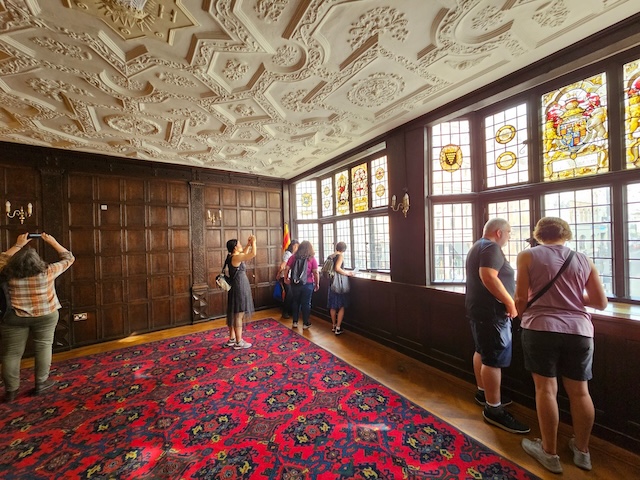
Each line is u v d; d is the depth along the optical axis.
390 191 3.20
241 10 1.43
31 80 1.99
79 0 1.31
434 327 2.76
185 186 4.50
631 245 1.84
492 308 1.81
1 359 2.31
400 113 2.76
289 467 1.53
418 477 1.44
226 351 3.23
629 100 1.81
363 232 4.23
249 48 1.71
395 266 3.19
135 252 4.05
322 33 1.63
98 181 3.81
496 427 1.83
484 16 1.55
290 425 1.88
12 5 1.33
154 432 1.85
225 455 1.63
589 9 1.54
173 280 4.34
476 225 2.71
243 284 3.37
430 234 2.86
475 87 2.31
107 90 2.13
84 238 3.70
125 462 1.59
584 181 1.99
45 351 2.46
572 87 2.07
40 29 1.50
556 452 1.60
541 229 1.63
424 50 1.82
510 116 2.46
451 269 2.83
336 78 2.08
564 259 1.51
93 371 2.82
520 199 2.39
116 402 2.22
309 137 3.30
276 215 5.46
